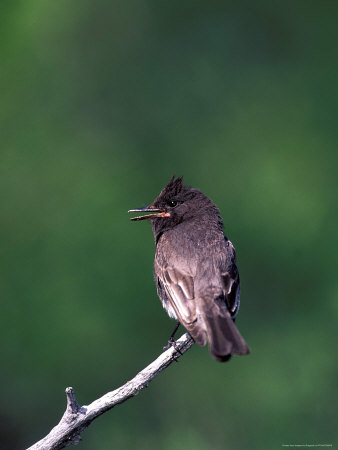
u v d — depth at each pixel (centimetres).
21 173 1688
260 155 1714
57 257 1558
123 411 1445
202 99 1816
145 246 1541
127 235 1559
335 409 1468
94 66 1838
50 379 1475
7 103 1759
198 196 974
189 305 825
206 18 1889
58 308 1498
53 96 1795
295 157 1698
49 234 1594
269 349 1517
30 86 1789
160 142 1772
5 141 1720
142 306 1485
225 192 1688
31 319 1501
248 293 1558
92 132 1784
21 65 1797
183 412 1463
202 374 1482
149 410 1458
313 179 1661
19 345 1488
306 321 1538
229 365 1491
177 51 1866
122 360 1471
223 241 898
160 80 1841
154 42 1873
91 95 1814
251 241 1598
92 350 1474
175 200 973
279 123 1767
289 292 1563
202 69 1842
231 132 1769
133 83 1834
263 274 1575
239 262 1579
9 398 1475
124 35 1866
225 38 1880
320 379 1492
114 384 1467
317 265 1570
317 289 1560
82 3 1852
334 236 1587
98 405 718
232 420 1452
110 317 1480
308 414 1466
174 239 904
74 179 1684
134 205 1658
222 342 751
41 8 1825
